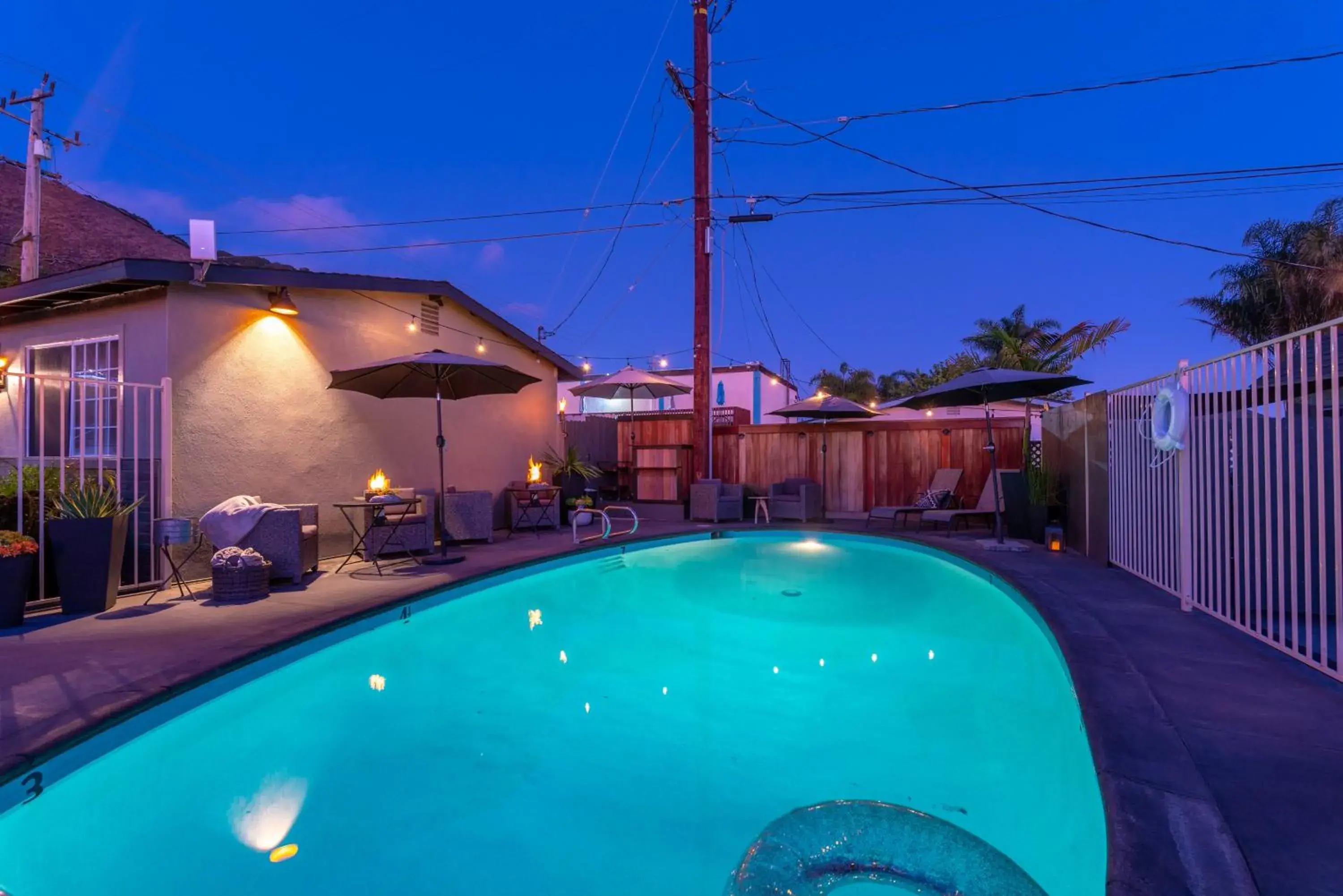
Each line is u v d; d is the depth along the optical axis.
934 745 3.34
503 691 4.17
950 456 11.90
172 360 6.57
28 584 4.86
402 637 5.32
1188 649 3.80
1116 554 6.76
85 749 3.02
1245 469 4.17
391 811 2.80
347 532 8.26
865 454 12.50
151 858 2.45
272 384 7.47
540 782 3.03
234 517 6.09
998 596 6.43
